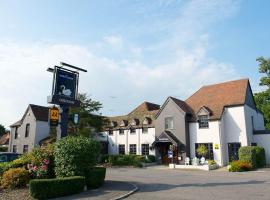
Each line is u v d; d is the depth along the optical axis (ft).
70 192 44.06
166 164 118.42
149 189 49.19
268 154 106.93
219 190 46.42
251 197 39.65
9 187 48.03
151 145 125.18
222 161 105.19
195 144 113.80
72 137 51.75
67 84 60.39
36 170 50.29
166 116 122.01
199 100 123.85
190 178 65.62
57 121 56.49
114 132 150.92
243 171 84.43
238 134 106.83
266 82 127.03
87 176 49.14
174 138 116.78
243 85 116.16
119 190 47.34
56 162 49.55
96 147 51.24
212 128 109.91
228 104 111.04
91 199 40.34
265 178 63.00
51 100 56.54
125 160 115.75
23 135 153.38
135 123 143.23
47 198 41.24
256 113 122.11
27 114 154.51
